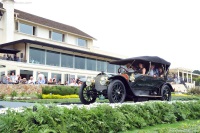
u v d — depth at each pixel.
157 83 10.79
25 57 25.78
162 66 11.13
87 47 41.62
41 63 27.27
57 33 37.31
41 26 34.56
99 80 9.20
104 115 5.77
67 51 30.09
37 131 4.28
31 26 33.47
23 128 4.24
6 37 29.92
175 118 7.99
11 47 27.09
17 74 23.86
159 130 4.99
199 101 9.77
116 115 6.02
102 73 9.25
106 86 9.01
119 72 10.78
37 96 16.94
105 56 34.31
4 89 18.12
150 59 10.22
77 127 5.00
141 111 7.00
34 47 26.67
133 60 10.12
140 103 7.57
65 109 5.09
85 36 41.00
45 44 26.73
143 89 10.18
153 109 7.41
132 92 9.44
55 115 4.77
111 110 6.04
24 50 26.06
